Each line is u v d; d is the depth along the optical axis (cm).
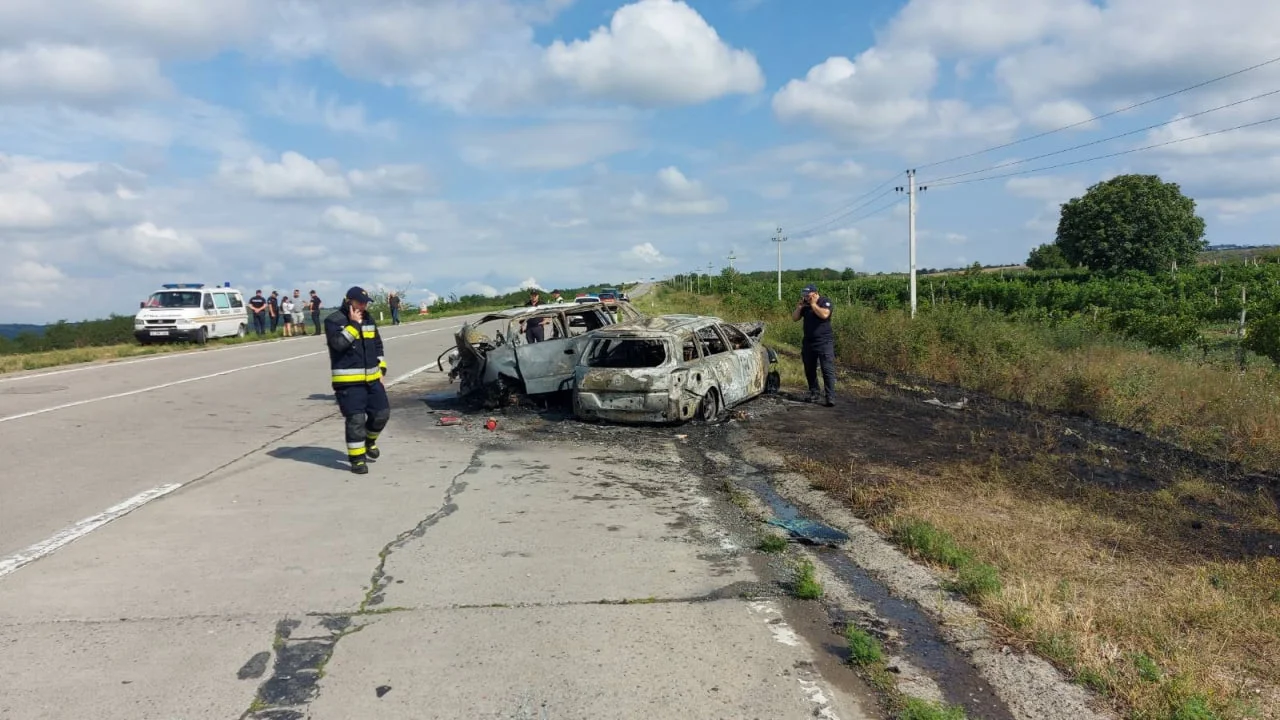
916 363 1722
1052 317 2634
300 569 498
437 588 470
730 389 1139
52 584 466
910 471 801
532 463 831
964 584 484
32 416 1069
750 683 360
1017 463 845
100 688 344
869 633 421
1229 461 915
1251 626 450
